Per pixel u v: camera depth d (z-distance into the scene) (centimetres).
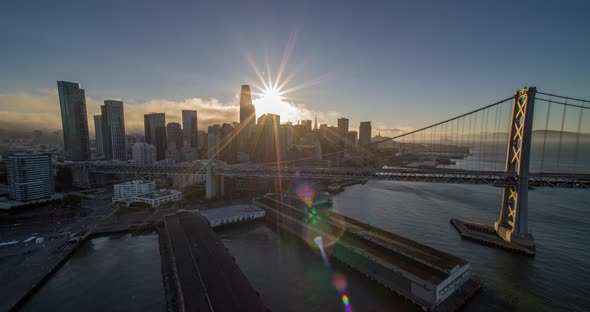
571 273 10838
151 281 10694
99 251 13425
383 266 10262
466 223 16338
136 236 15550
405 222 17250
